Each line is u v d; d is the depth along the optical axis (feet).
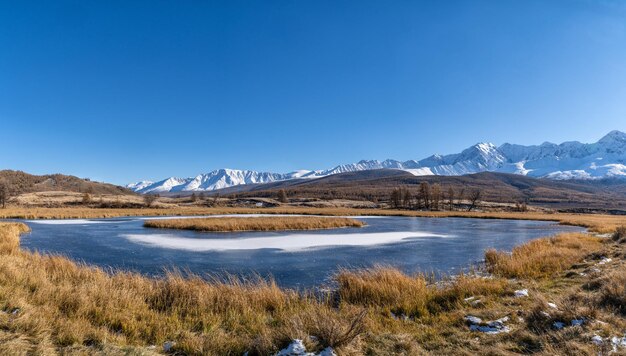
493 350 18.74
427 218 226.79
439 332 22.57
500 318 24.02
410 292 33.40
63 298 26.81
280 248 80.59
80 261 61.93
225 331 23.81
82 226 139.13
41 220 173.58
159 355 18.72
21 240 91.86
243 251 75.66
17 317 21.13
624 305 23.44
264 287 33.60
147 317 25.54
